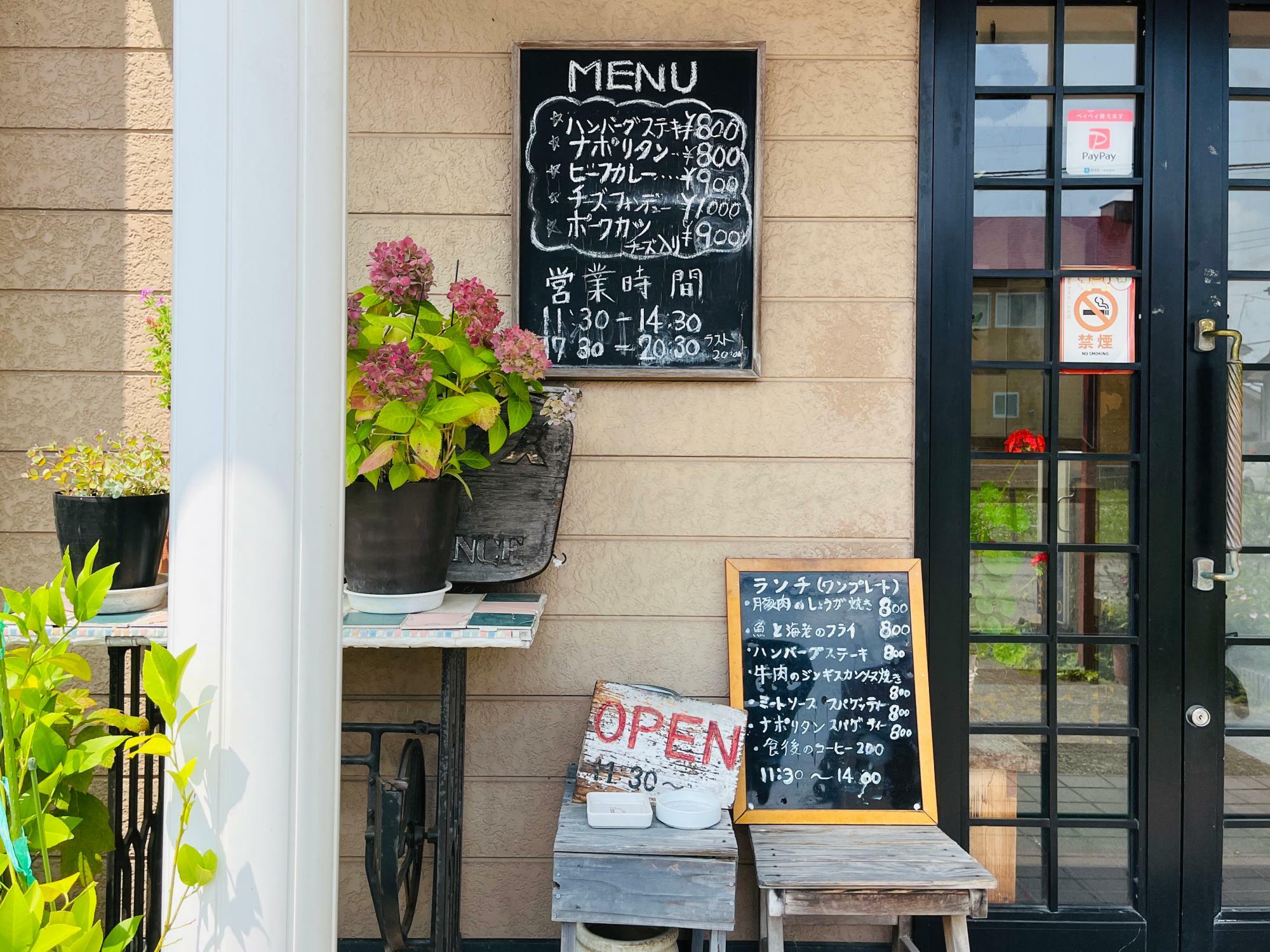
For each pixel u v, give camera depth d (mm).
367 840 1805
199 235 1139
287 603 1164
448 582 2043
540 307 2314
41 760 1272
